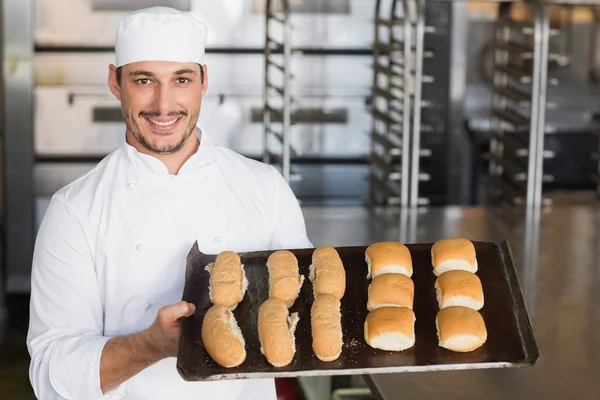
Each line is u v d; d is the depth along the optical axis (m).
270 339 1.45
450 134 4.53
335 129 4.48
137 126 1.61
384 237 3.15
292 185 4.53
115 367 1.53
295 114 4.45
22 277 4.35
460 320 1.51
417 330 1.57
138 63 1.57
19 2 4.10
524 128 4.02
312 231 3.21
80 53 4.26
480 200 4.80
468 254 1.72
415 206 3.60
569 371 2.03
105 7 4.23
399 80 3.93
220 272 1.61
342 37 4.39
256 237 1.79
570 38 5.10
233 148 4.45
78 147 4.36
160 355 1.50
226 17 4.31
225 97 4.39
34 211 4.35
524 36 4.97
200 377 1.40
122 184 1.69
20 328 4.08
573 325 2.33
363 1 4.35
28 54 4.16
